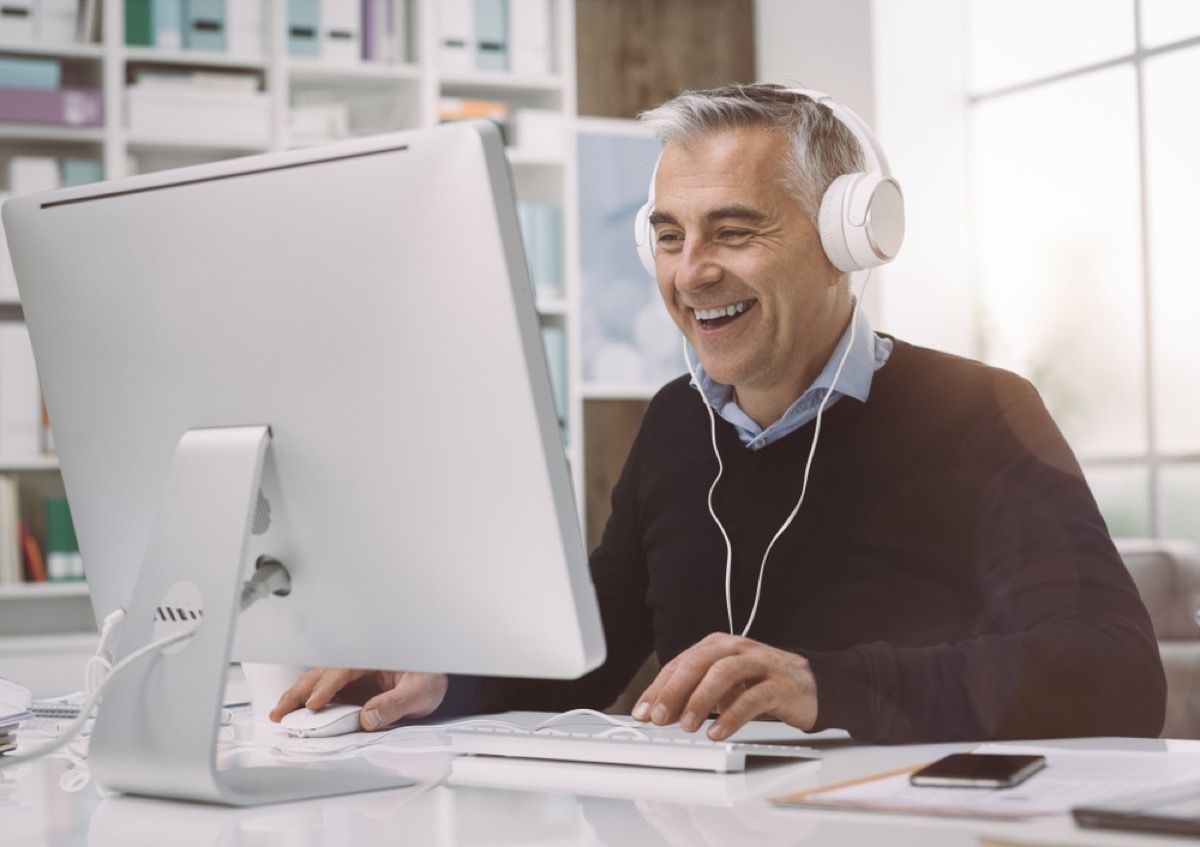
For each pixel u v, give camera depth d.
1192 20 4.49
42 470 3.71
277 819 0.85
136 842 0.79
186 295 0.98
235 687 1.69
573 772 0.99
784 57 4.43
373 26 3.94
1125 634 1.24
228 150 3.89
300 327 0.93
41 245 1.05
